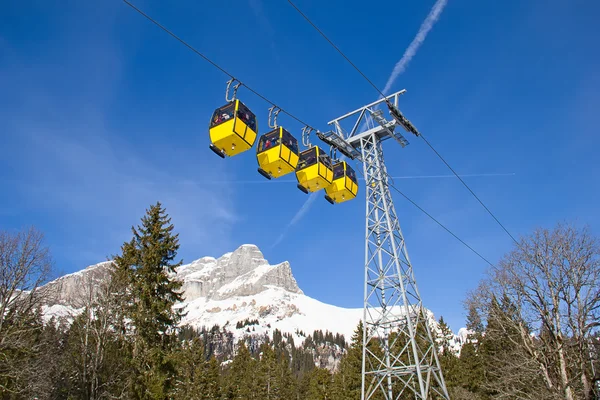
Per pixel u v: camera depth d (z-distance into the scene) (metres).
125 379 35.88
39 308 37.88
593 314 31.09
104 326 36.47
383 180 30.81
